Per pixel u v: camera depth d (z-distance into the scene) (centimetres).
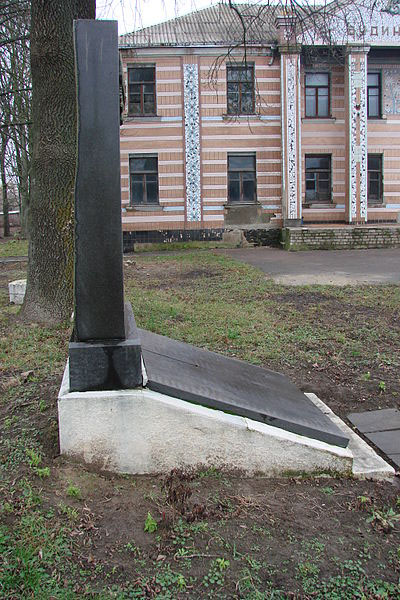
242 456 333
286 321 787
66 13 679
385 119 2302
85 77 323
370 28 2161
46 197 716
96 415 325
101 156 327
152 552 259
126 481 322
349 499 313
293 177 2227
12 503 290
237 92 2220
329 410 450
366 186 2262
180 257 1809
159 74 2186
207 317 798
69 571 244
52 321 724
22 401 442
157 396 329
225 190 2248
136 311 826
